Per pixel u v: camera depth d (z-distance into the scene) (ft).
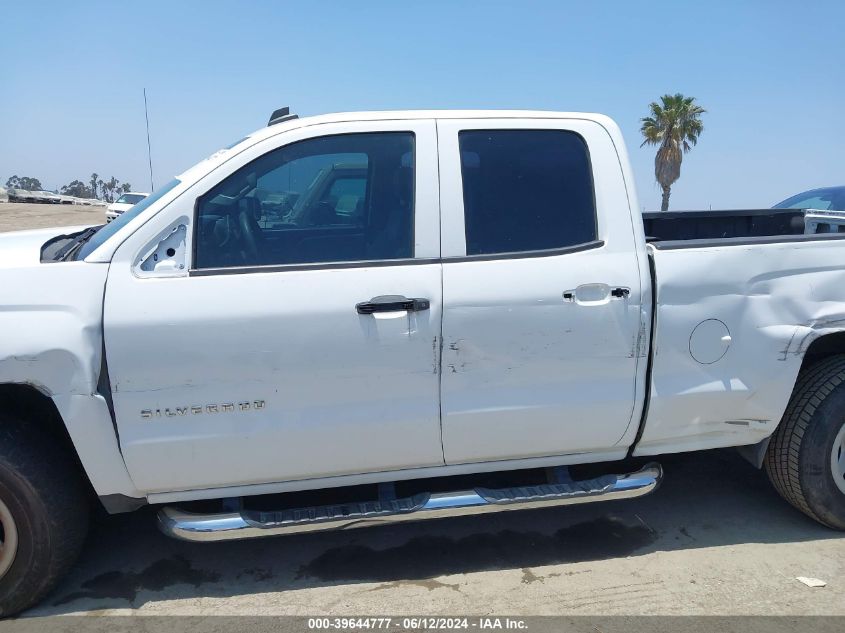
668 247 9.76
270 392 8.66
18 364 7.97
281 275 8.72
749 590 9.36
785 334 9.98
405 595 9.38
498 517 11.63
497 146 9.59
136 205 10.24
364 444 9.08
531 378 9.30
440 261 9.09
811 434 10.31
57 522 8.71
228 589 9.57
